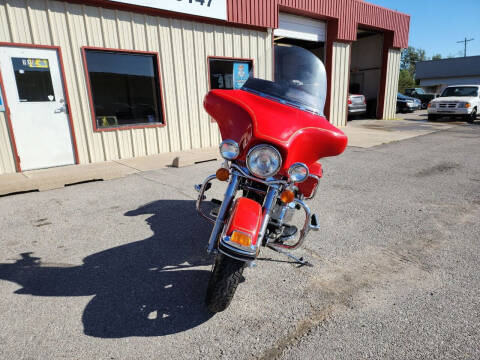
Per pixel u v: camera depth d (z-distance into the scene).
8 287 2.73
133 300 2.57
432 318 2.39
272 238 2.76
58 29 6.23
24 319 2.35
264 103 2.62
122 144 7.43
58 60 6.32
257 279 2.88
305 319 2.39
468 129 12.66
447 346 2.13
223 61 8.91
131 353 2.06
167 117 8.03
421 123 14.94
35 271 2.97
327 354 2.06
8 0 5.66
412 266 3.11
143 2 6.96
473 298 2.62
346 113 13.93
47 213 4.31
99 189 5.30
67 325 2.30
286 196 2.38
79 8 6.41
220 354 2.06
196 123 8.60
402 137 10.73
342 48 12.99
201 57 8.39
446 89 16.41
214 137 9.05
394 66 16.38
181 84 8.13
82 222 4.03
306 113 2.67
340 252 3.37
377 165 7.08
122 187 5.39
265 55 9.77
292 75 2.96
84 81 6.68
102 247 3.42
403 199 4.96
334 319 2.39
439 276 2.94
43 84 6.22
